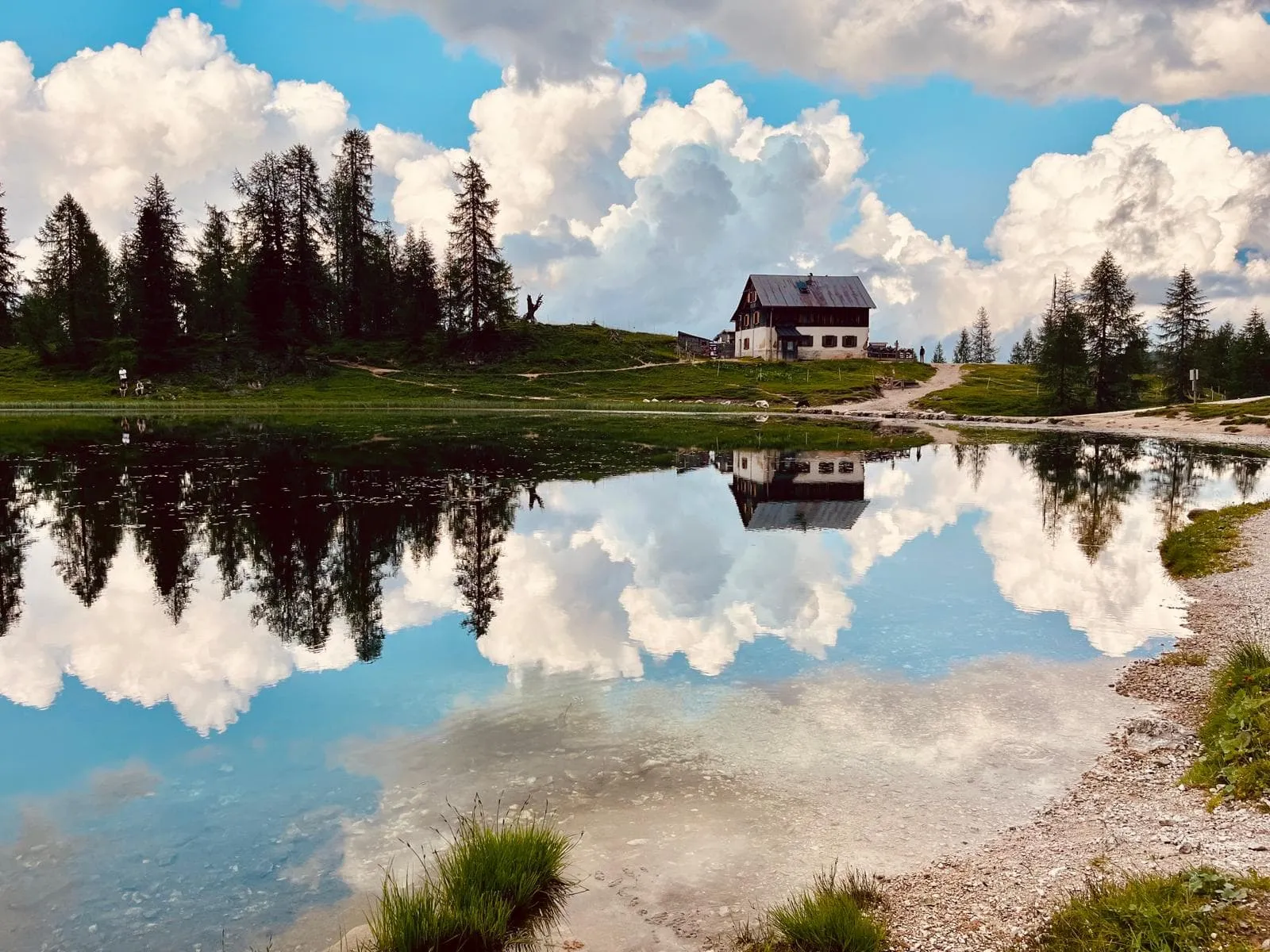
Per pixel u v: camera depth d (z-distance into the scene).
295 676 11.34
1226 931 5.02
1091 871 6.24
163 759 8.86
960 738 9.20
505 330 102.69
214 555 18.55
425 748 9.04
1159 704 10.12
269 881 6.64
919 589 15.90
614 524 22.50
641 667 11.53
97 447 39.97
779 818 7.53
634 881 6.57
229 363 85.94
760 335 108.50
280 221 90.19
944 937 5.64
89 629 13.47
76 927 6.09
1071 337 75.75
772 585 16.12
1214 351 90.94
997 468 35.72
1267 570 16.09
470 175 97.31
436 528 21.66
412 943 5.71
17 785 8.33
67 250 94.44
